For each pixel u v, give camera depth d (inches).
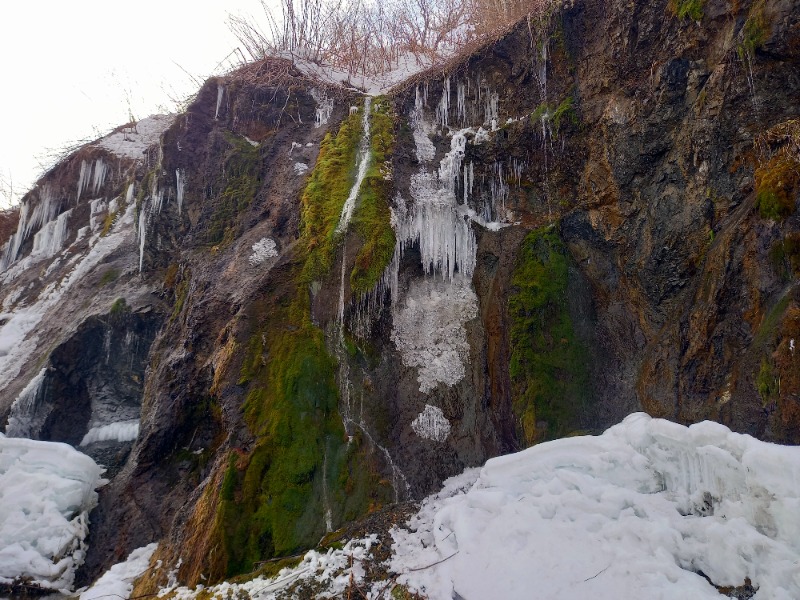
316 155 291.9
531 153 262.4
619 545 135.4
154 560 190.4
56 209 439.2
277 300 228.8
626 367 213.0
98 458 264.5
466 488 190.9
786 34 170.4
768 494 119.7
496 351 226.5
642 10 223.6
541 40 263.1
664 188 212.8
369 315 227.8
